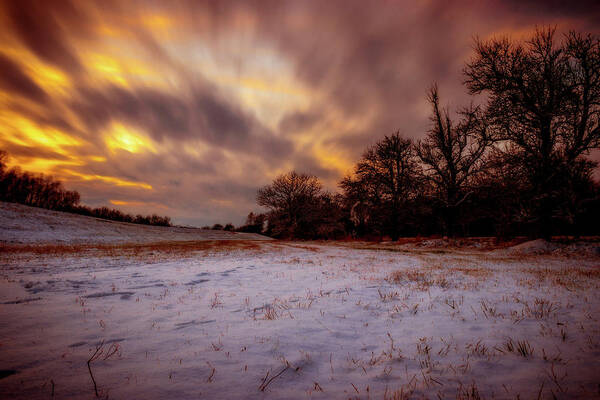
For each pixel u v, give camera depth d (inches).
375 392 94.1
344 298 227.3
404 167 1217.4
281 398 90.2
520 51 754.2
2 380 93.3
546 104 708.7
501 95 774.5
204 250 744.3
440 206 1077.8
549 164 699.4
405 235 1614.2
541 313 178.4
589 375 99.3
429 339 141.8
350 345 135.4
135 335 142.9
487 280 301.1
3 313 169.2
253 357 119.9
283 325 162.4
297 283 289.9
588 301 206.1
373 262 489.1
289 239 2218.3
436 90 1069.1
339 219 1945.1
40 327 147.9
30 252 581.9
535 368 107.1
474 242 889.5
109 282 274.4
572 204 672.4
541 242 680.4
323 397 91.0
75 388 91.3
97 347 126.2
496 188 898.7
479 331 151.2
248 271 369.1
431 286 271.9
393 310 194.7
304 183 2249.0
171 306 199.3
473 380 100.3
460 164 1015.0
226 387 95.9
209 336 143.8
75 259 465.1
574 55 673.0
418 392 93.3
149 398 87.5
